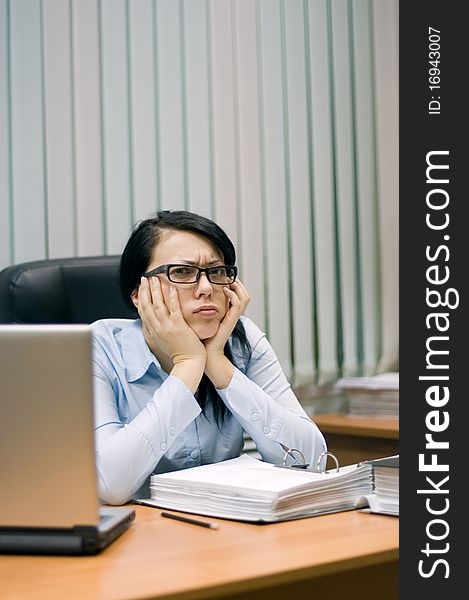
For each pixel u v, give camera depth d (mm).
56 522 1116
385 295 3238
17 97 2410
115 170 2600
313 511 1340
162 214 1776
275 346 2934
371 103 3236
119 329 1842
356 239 3184
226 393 1731
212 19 2805
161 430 1554
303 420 1814
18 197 2416
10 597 940
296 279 3000
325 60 3096
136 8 2639
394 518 1320
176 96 2725
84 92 2533
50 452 1105
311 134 3059
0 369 1101
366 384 2939
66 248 2502
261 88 2924
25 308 1978
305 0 3039
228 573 1018
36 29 2439
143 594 942
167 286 1688
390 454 2689
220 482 1364
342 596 1130
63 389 1099
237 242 2855
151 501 1475
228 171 2842
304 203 3033
